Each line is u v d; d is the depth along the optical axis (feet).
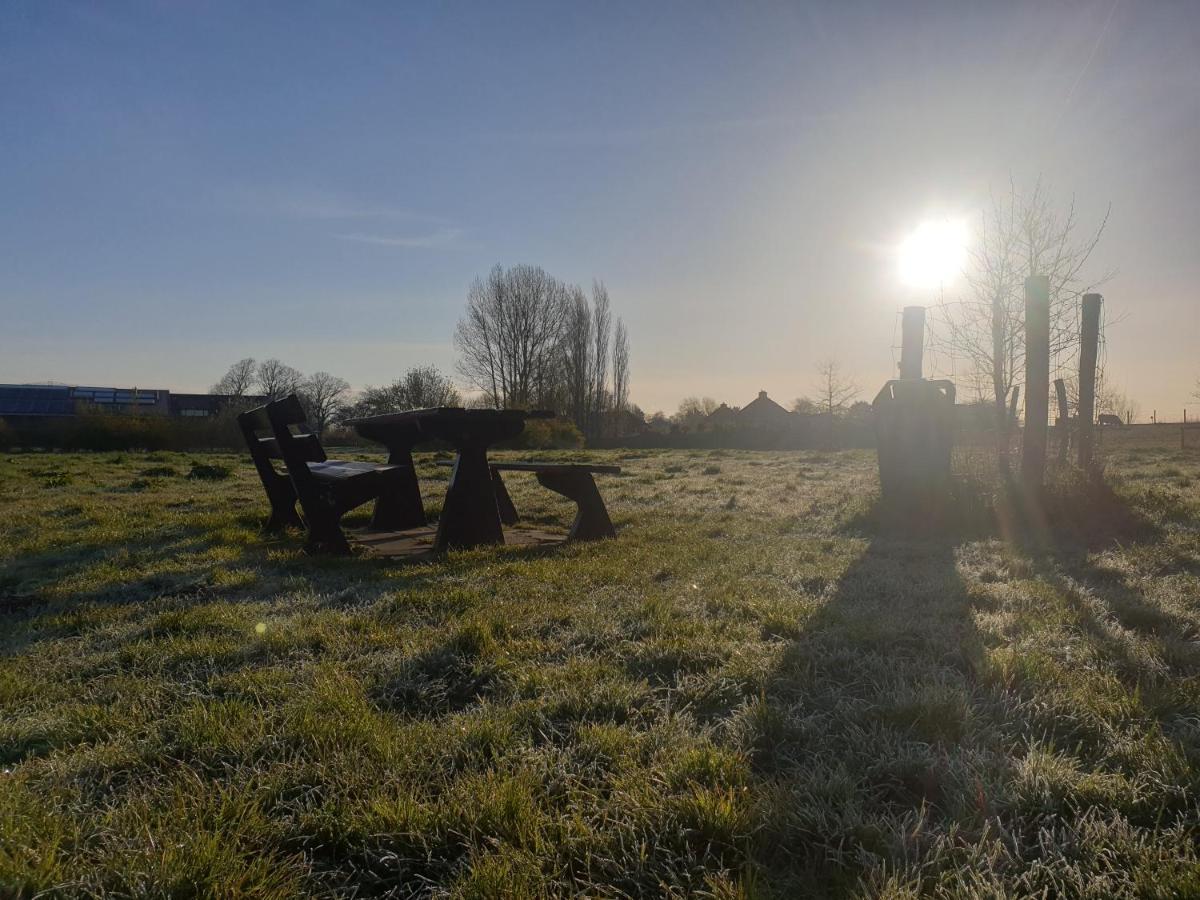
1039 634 13.28
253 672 12.10
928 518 26.71
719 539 25.16
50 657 13.24
